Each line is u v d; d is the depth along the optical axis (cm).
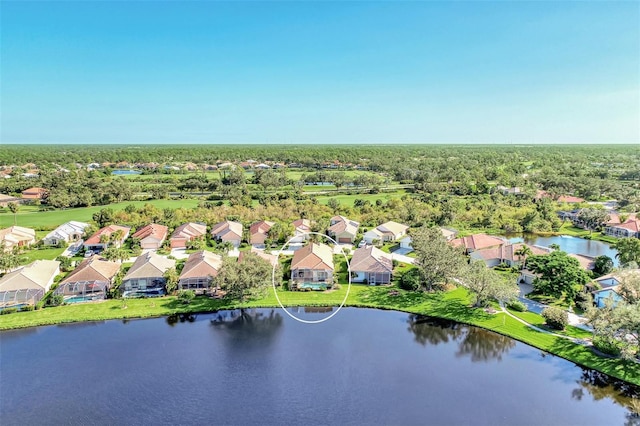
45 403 4212
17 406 4169
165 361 4966
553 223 11406
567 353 5012
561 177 17375
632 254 7425
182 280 6850
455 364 4906
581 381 4538
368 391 4406
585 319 5831
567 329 5569
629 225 10450
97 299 6581
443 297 6738
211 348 5269
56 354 5097
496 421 3947
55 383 4525
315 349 5253
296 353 5162
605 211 11431
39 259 8475
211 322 5975
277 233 9638
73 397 4306
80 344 5338
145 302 6488
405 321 5997
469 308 6319
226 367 4853
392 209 12794
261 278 6438
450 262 6850
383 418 4000
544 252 7775
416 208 12300
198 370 4791
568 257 6706
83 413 4075
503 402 4216
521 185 17038
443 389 4438
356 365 4891
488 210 12400
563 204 13962
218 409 4138
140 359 5009
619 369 4666
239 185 17250
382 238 10038
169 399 4284
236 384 4538
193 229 10169
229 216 11631
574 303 6322
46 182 16588
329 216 11769
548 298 6588
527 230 11294
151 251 8362
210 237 10319
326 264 7300
